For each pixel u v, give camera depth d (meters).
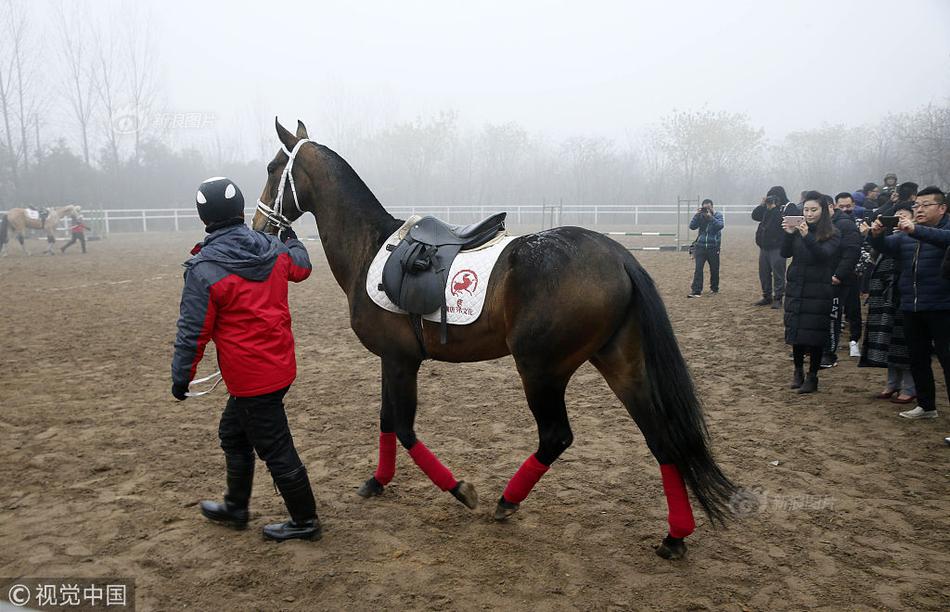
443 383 6.25
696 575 3.06
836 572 3.07
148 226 33.19
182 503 3.75
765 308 9.82
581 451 4.57
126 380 6.25
